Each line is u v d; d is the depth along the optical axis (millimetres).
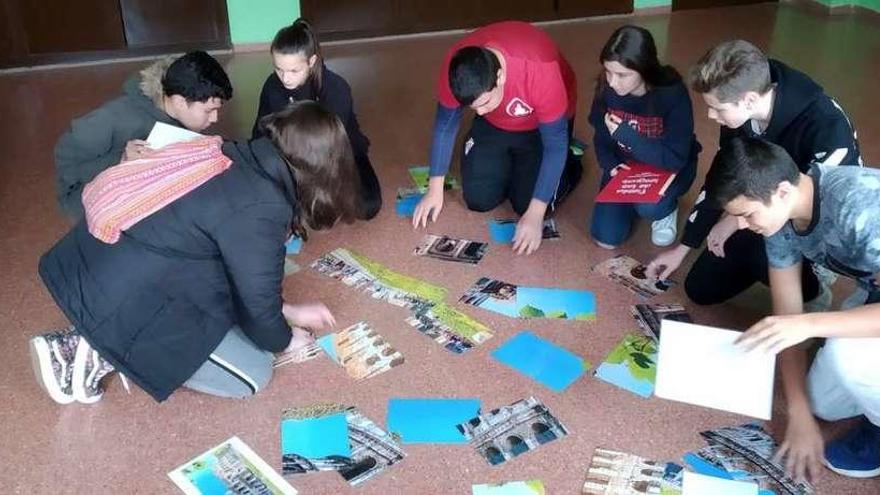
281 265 1768
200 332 1812
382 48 4367
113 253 1701
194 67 2047
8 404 1935
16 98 3721
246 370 1906
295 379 2002
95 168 2176
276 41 2361
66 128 3410
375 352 2088
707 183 1575
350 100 2600
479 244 2564
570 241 2586
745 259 2119
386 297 2299
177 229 1680
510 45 2340
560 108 2336
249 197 1661
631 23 4777
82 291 1723
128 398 1950
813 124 1851
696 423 1869
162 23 4168
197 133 2027
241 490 1695
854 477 1717
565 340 2129
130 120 2152
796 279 1743
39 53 4051
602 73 2422
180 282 1742
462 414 1892
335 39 4438
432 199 2631
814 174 1591
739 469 1740
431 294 2314
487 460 1771
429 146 3246
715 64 1816
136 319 1748
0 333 2168
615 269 2436
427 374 2016
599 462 1764
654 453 1786
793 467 1730
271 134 1684
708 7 5070
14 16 3939
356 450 1797
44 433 1852
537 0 4691
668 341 1732
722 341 1700
